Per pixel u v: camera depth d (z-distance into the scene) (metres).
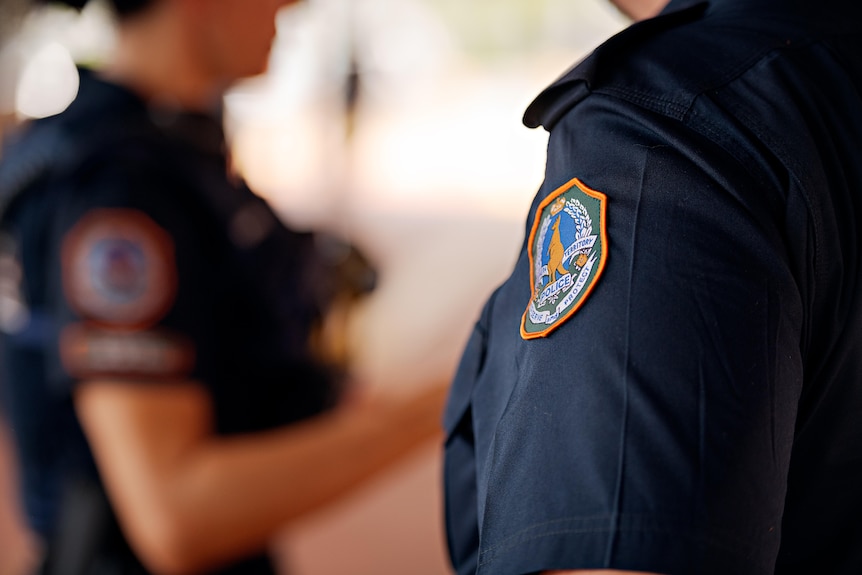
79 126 1.03
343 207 5.52
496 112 9.05
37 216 1.00
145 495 0.97
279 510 1.03
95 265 0.96
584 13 10.86
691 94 0.45
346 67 4.47
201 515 0.98
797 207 0.43
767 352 0.41
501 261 4.82
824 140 0.46
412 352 3.52
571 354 0.41
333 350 1.25
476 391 0.50
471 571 0.55
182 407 0.99
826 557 0.51
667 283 0.41
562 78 0.49
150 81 1.12
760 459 0.39
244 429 1.10
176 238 0.99
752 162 0.44
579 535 0.38
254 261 1.08
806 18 0.50
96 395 0.97
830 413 0.47
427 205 5.90
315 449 1.08
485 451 0.47
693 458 0.38
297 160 6.27
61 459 1.04
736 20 0.51
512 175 6.93
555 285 0.44
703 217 0.42
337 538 2.39
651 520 0.38
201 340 1.00
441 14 11.05
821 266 0.44
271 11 1.21
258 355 1.10
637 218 0.43
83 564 1.01
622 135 0.45
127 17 1.12
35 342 1.02
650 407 0.39
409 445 1.15
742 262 0.42
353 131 4.62
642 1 0.64
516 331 0.47
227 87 1.19
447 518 0.57
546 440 0.41
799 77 0.47
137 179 0.99
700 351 0.40
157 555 0.98
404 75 9.70
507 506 0.41
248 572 1.16
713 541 0.37
